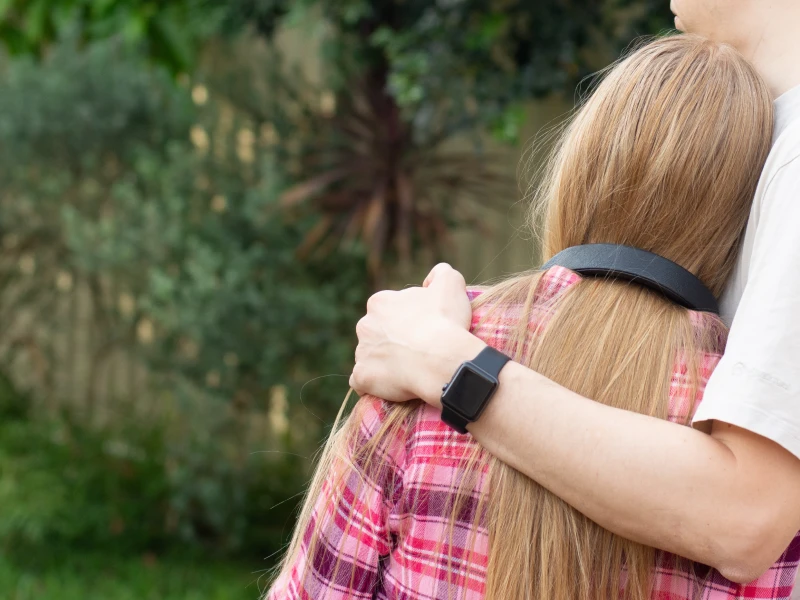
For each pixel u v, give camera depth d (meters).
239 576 3.89
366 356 0.96
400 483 0.92
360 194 3.96
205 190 4.14
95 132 4.55
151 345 4.29
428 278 1.01
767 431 0.76
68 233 4.31
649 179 0.91
